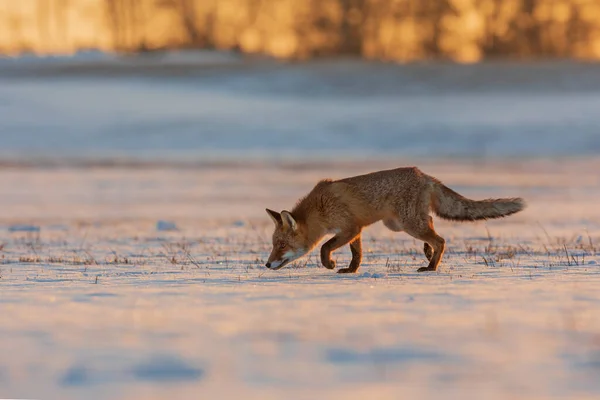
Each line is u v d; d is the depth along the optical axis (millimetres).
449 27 87875
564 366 5574
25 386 5164
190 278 10523
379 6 88625
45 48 90562
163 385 5160
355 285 9508
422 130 49094
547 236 16234
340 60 79750
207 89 64562
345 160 40875
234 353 6000
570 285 9234
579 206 23828
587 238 16156
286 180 32656
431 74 67875
